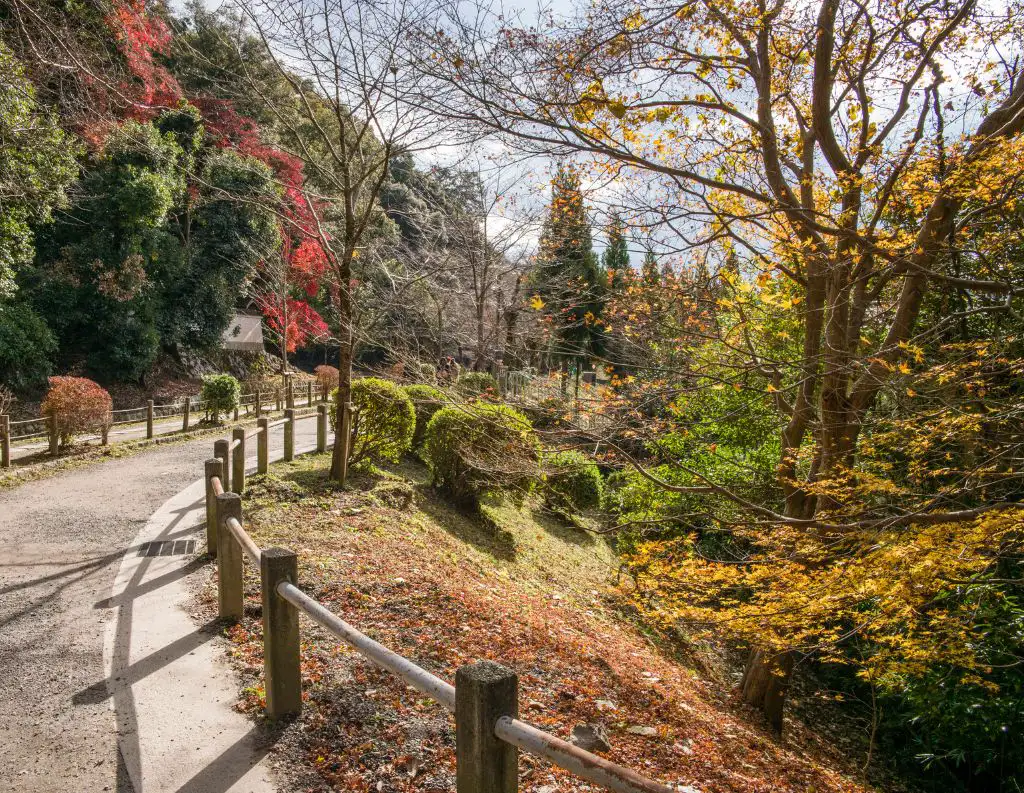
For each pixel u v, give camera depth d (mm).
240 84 9141
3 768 3064
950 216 5211
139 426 17750
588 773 1789
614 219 4484
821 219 5785
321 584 5484
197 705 3666
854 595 4242
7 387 20984
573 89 3730
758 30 5215
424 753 3293
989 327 6723
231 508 4809
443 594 5812
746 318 5648
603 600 9695
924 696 6359
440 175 12336
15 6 8109
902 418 5488
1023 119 4629
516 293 14219
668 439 8367
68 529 7535
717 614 4988
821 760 6477
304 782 3023
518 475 5910
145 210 23578
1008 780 6520
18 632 4637
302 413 22391
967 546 3867
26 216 15141
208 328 29797
